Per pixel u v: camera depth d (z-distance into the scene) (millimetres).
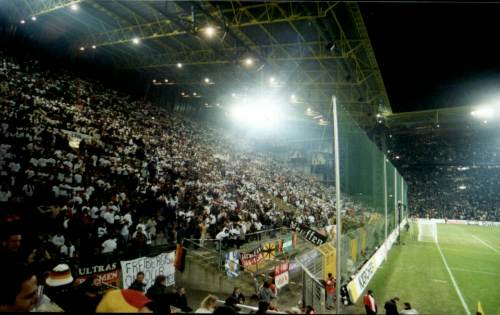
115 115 31500
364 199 29062
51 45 38656
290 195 33219
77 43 39562
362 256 18500
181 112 56156
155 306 6043
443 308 13523
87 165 17297
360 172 30188
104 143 22391
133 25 32500
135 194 17250
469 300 14531
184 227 16375
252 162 42375
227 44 33875
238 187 27562
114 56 43750
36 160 14797
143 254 11781
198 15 27656
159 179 20750
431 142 73562
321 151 55906
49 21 34688
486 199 62125
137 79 48500
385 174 23875
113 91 41562
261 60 29641
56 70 35938
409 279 17641
